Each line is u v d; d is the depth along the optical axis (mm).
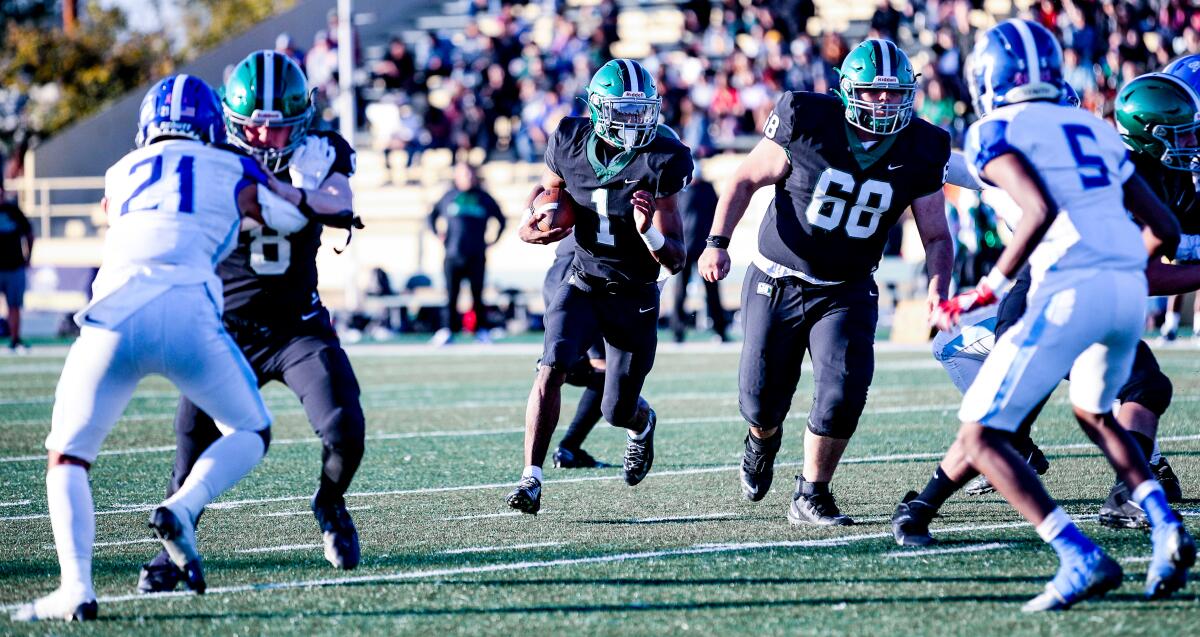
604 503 19188
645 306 18438
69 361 12984
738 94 63312
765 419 17641
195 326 12805
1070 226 12453
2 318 63750
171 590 13984
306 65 73375
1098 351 12898
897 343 48844
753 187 17172
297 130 14391
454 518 18109
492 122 67188
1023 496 12484
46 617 12742
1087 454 22422
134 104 83688
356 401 14281
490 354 47906
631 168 17516
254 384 13352
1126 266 12516
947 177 17156
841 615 12531
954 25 56844
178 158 13180
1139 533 16000
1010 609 12609
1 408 32938
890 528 16844
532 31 73688
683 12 68812
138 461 24016
